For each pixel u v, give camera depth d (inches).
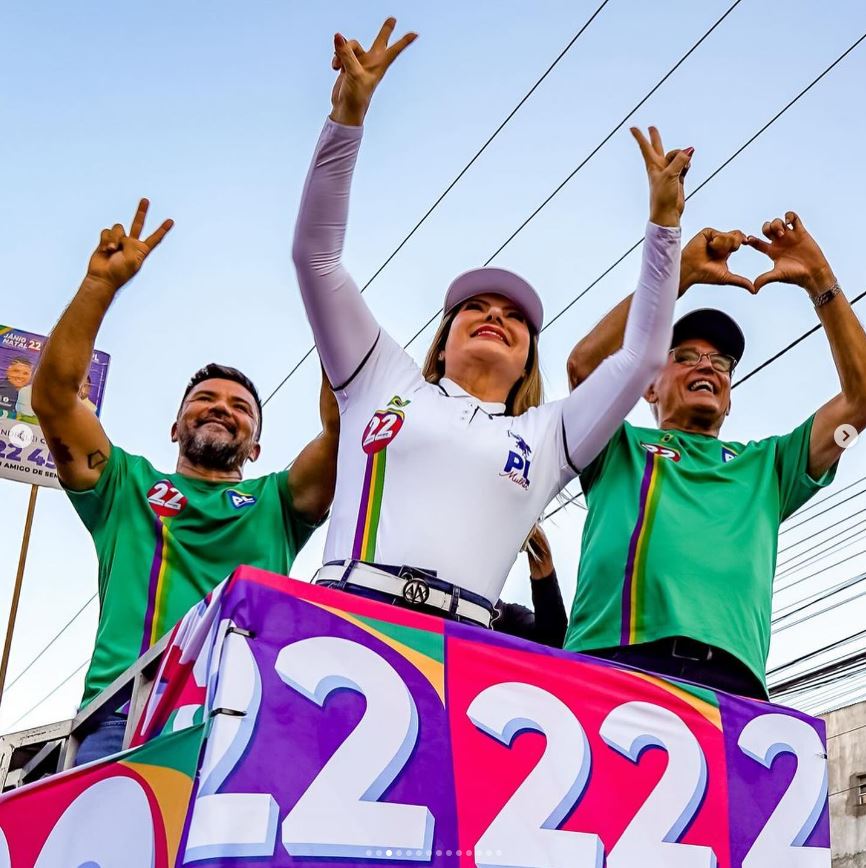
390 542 146.3
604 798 134.3
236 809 113.9
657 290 159.3
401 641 129.1
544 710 134.5
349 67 148.8
